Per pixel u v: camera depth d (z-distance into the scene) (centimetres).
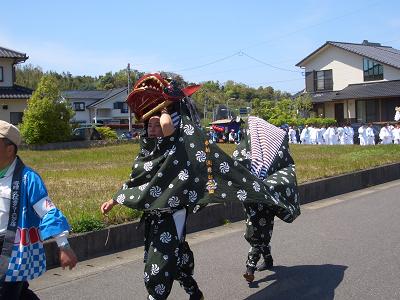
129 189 424
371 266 589
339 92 4003
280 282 548
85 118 6906
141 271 606
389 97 3688
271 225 538
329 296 500
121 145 3188
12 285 322
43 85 3194
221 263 629
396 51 4647
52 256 622
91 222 694
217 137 3828
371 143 3123
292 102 4434
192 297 457
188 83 455
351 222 842
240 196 431
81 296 521
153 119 418
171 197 411
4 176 329
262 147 539
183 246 432
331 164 1456
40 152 2623
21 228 323
